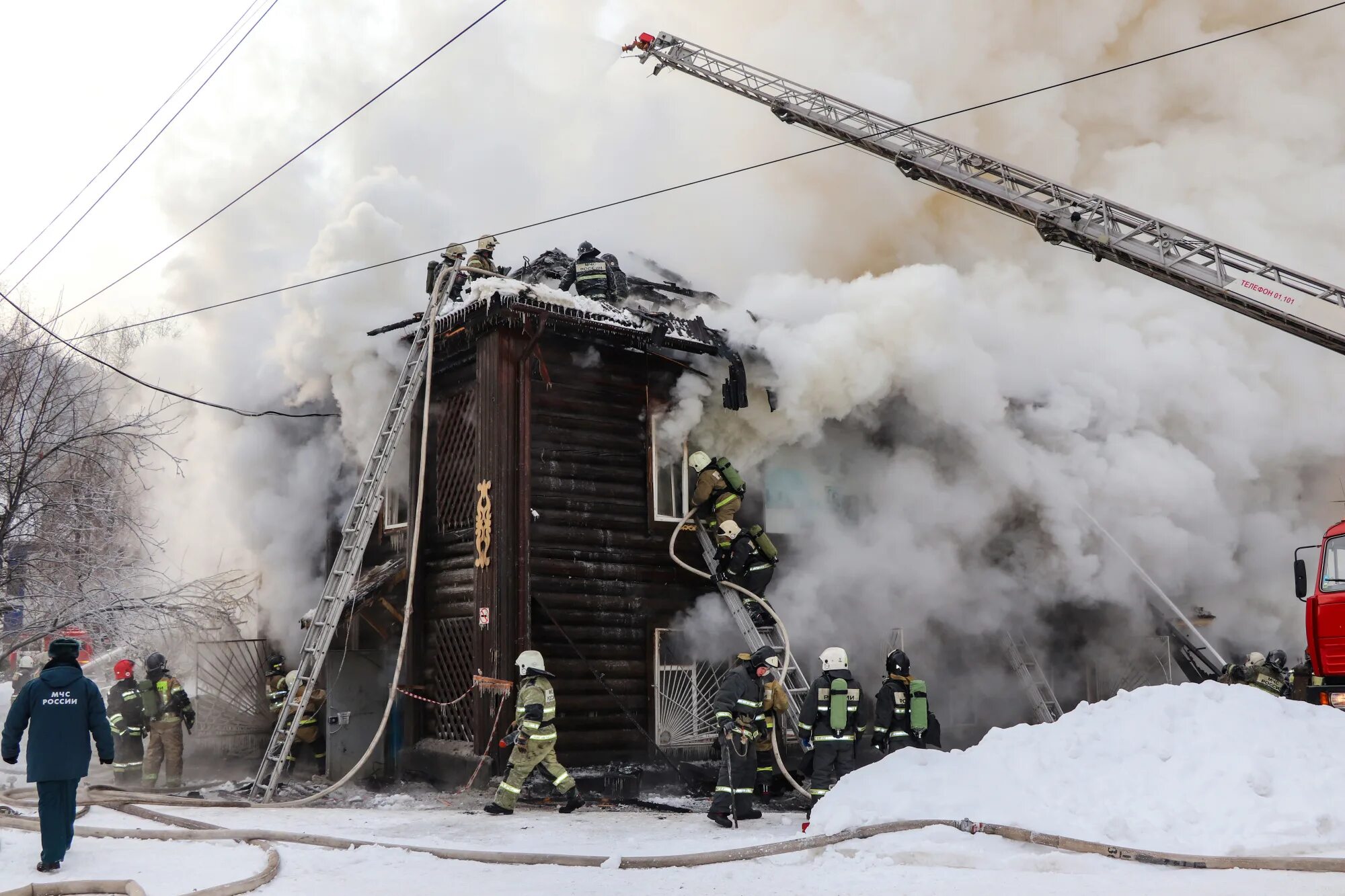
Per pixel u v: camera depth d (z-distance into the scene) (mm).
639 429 12664
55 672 6883
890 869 6312
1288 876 5605
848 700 9422
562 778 9930
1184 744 7125
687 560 12711
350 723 12445
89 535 14766
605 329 12094
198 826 8367
